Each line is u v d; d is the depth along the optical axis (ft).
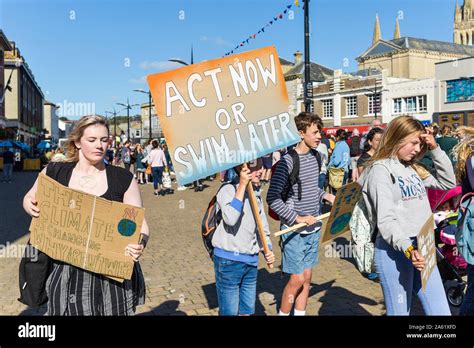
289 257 12.09
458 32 360.69
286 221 11.74
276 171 11.98
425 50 180.96
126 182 8.73
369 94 143.64
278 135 10.57
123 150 72.33
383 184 9.29
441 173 10.98
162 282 17.71
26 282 8.36
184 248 23.52
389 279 9.54
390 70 184.85
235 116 10.32
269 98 10.59
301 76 164.86
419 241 8.61
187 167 9.93
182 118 9.98
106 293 8.38
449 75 122.11
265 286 17.03
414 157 10.22
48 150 135.54
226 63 10.34
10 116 144.66
